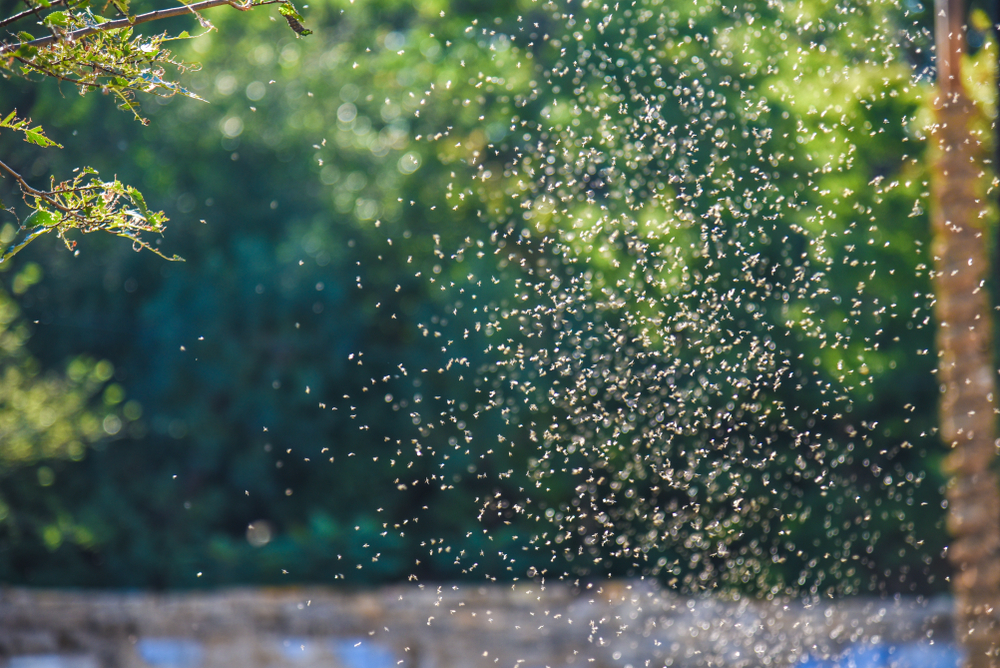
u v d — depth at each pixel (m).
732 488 13.91
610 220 12.48
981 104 17.11
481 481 36.91
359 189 42.75
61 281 39.59
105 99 25.66
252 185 42.94
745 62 14.20
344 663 26.97
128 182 38.25
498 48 22.31
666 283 12.03
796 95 14.04
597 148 13.02
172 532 39.75
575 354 12.34
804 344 24.92
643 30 14.64
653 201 12.37
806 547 25.14
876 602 21.31
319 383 39.16
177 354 40.19
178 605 27.12
